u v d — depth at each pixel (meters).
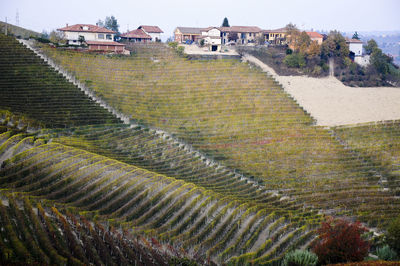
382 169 71.62
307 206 57.94
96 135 68.38
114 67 99.50
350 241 39.06
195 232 44.78
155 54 111.44
